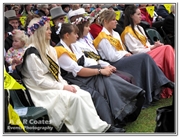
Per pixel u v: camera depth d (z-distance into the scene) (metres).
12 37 5.11
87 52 5.53
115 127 4.45
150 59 5.61
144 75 5.55
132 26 6.38
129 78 5.19
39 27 4.55
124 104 4.74
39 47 4.54
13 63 4.74
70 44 5.16
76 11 6.27
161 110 3.85
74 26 5.11
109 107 4.72
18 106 4.37
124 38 6.34
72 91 4.50
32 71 4.43
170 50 6.09
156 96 5.77
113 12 5.88
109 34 5.84
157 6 9.12
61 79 4.73
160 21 8.16
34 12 6.71
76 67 4.94
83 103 4.32
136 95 4.81
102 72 4.92
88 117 4.29
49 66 4.57
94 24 6.29
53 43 5.74
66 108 4.31
